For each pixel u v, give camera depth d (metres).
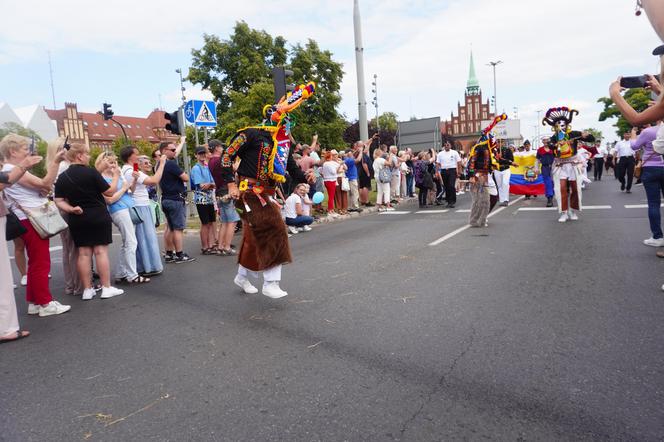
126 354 3.84
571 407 2.69
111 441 2.60
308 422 2.67
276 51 36.03
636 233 7.97
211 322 4.52
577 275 5.48
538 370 3.16
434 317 4.30
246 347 3.83
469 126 108.81
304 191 10.86
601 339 3.61
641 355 3.29
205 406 2.92
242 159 4.87
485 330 3.92
